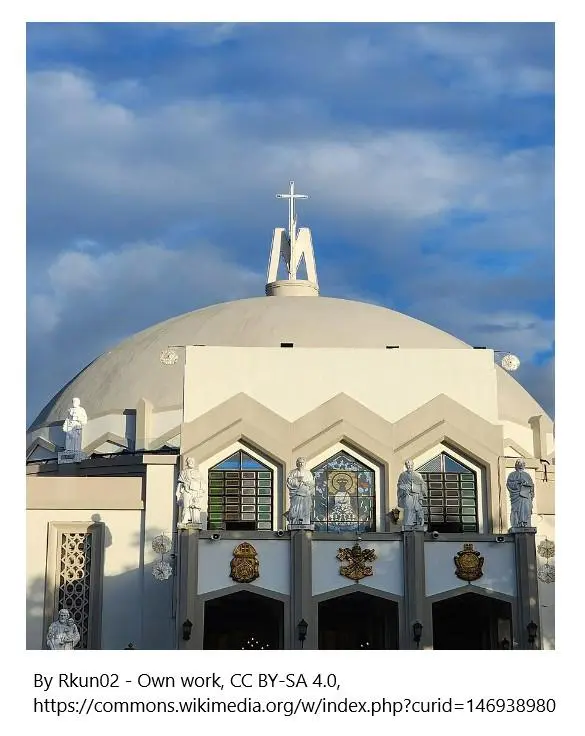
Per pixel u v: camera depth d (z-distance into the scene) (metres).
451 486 43.84
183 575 39.50
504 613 42.72
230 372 43.88
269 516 42.88
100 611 42.72
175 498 43.31
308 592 39.62
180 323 53.31
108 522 43.50
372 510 43.16
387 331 52.22
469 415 44.03
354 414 43.59
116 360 52.59
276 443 43.09
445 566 40.50
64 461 48.16
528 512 40.94
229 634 43.97
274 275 58.81
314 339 50.97
